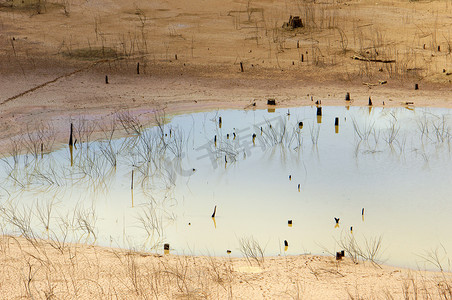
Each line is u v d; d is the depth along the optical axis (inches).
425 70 1550.2
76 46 1800.0
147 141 1134.4
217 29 1979.6
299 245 714.8
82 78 1555.1
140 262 658.2
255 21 2066.9
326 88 1482.5
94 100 1393.9
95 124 1235.2
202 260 666.8
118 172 996.6
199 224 783.7
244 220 792.3
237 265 650.8
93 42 1841.8
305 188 905.5
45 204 860.6
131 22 2059.5
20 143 1127.6
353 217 796.0
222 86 1505.9
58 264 647.8
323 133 1172.5
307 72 1582.2
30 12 2142.0
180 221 794.8
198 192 899.4
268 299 553.0
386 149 1075.9
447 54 1659.7
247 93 1456.7
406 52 1688.0
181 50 1772.9
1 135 1166.3
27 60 1669.5
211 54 1736.0
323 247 709.3
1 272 623.2
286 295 559.8
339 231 754.2
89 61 1679.4
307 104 1364.4
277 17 2110.0
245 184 927.0
